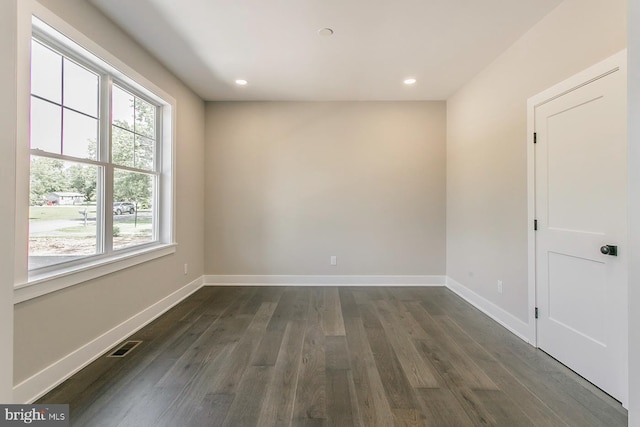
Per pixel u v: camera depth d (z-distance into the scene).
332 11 2.25
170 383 1.88
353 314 3.12
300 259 4.24
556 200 2.18
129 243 2.82
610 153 1.76
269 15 2.29
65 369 1.92
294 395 1.76
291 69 3.21
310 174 4.21
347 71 3.26
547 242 2.26
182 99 3.55
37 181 1.86
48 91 1.91
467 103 3.55
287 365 2.10
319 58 2.97
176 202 3.43
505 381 1.91
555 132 2.18
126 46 2.51
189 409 1.64
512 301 2.68
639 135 0.92
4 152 0.82
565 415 1.60
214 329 2.72
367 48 2.78
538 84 2.34
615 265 1.74
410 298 3.66
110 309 2.36
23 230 1.65
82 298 2.07
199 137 4.03
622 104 1.69
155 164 3.23
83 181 2.21
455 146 3.89
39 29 1.82
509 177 2.72
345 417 1.58
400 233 4.23
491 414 1.61
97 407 1.65
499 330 2.71
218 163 4.21
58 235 2.00
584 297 1.95
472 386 1.86
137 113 2.92
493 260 2.99
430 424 1.53
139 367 2.06
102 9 2.19
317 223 4.23
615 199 1.74
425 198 4.21
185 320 2.93
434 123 4.18
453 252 3.97
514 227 2.65
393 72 3.27
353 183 4.21
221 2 2.14
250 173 4.22
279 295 3.76
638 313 0.94
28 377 1.68
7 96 0.83
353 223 4.23
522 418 1.58
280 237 4.23
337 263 4.24
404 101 4.18
